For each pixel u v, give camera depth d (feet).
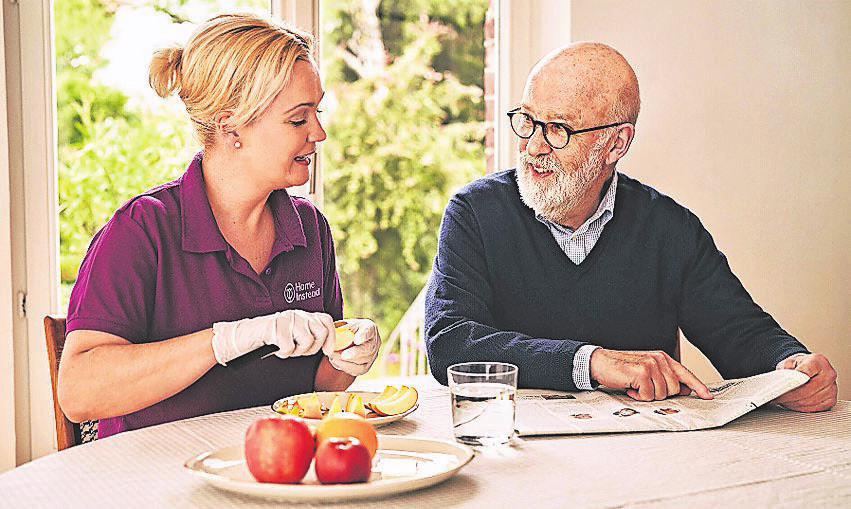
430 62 15.75
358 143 16.62
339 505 3.20
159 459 3.77
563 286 6.32
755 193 10.44
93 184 8.52
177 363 4.51
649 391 4.82
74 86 8.39
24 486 3.44
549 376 5.10
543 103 6.09
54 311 8.16
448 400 4.91
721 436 4.24
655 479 3.55
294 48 5.08
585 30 9.37
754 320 6.12
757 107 10.36
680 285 6.48
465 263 6.18
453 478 3.53
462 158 16.12
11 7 7.90
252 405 5.38
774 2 10.38
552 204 6.12
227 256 5.33
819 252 10.93
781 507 3.26
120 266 4.94
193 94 5.09
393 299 17.25
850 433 4.34
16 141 7.98
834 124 10.91
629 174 9.75
